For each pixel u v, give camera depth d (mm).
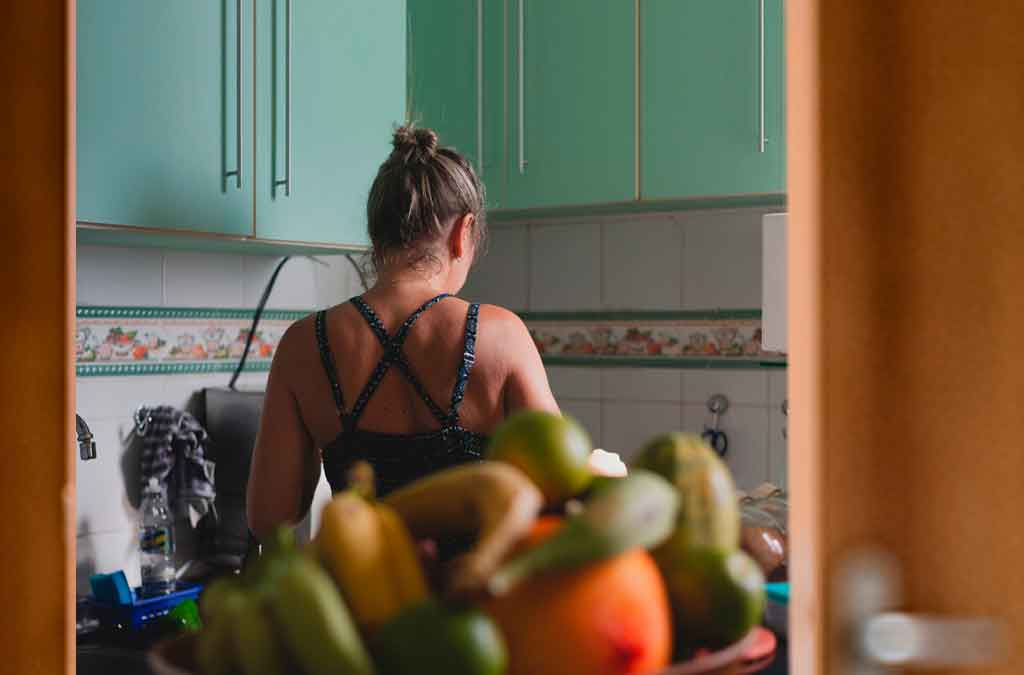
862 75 498
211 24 1938
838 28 498
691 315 2590
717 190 2189
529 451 426
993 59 486
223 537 2246
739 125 2160
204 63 1927
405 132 1515
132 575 2145
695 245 2578
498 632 378
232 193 1974
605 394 2721
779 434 2479
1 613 588
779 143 2117
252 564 424
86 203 1729
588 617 378
